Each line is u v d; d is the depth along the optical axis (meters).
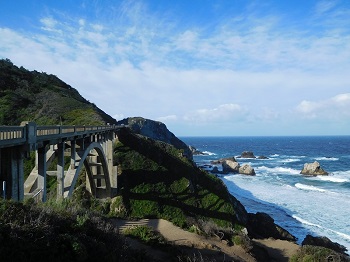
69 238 9.62
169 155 52.97
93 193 36.91
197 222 35.25
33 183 16.44
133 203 37.56
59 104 64.06
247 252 28.05
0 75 68.69
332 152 162.00
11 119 53.50
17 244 8.42
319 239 36.53
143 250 16.89
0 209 9.45
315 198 57.94
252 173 88.44
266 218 42.75
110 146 40.12
